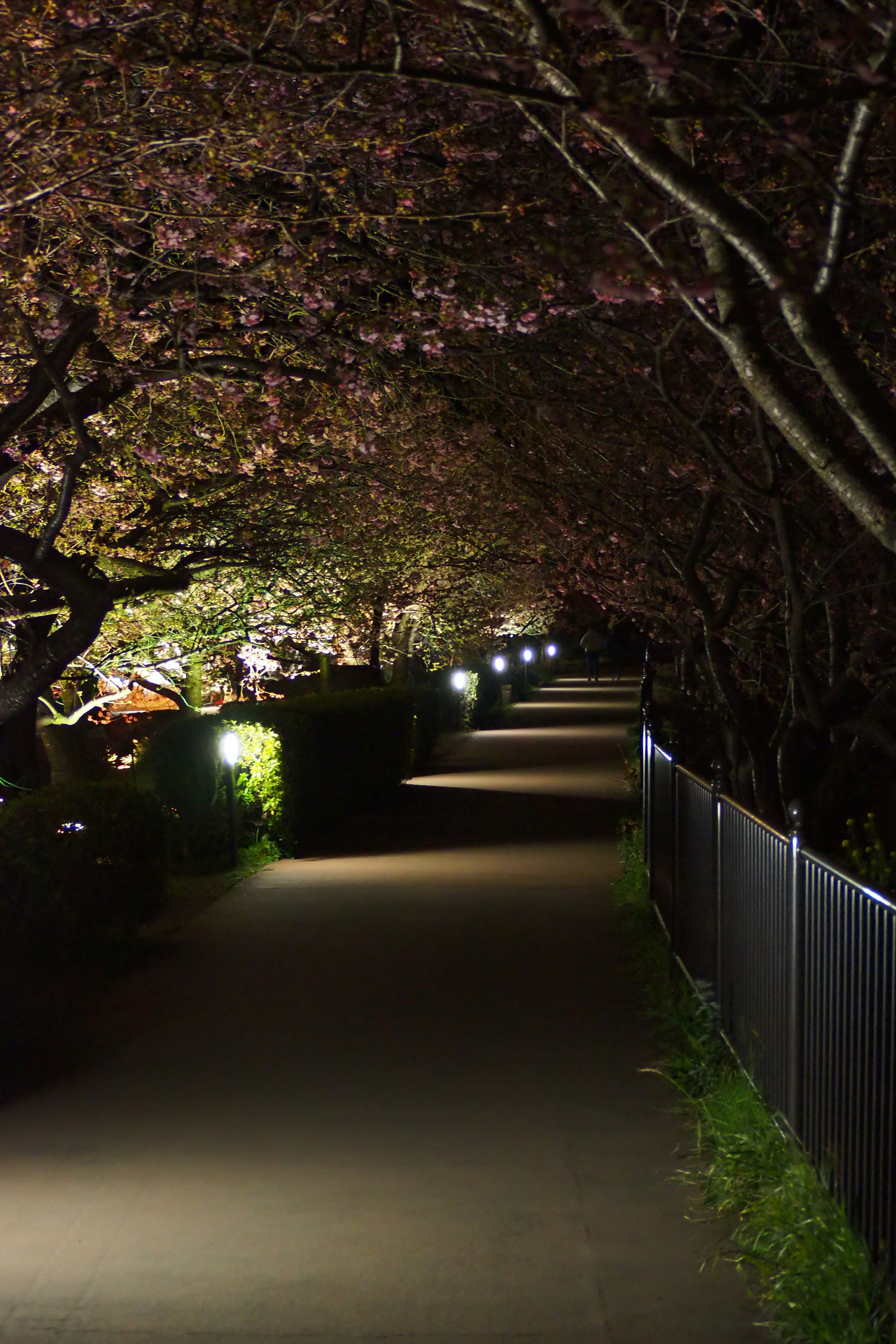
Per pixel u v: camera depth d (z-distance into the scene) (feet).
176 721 49.47
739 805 21.86
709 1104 20.18
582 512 43.19
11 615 40.81
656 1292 14.82
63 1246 16.43
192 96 22.57
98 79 22.95
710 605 37.01
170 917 38.40
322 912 38.93
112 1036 26.32
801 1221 15.06
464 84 16.05
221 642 56.95
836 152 22.89
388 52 24.11
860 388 14.69
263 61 18.17
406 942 34.58
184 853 47.06
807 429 15.74
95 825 31.96
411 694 79.25
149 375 32.19
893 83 13.48
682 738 43.68
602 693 158.61
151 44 18.83
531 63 16.06
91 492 40.32
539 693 158.20
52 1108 22.02
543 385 37.91
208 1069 23.99
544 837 56.49
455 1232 16.58
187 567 46.42
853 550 34.22
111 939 32.07
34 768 50.31
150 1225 17.03
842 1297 13.33
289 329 33.40
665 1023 26.00
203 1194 18.07
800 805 17.21
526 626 125.80
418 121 28.60
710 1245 16.10
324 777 60.03
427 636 89.86
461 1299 14.71
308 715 57.88
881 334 29.53
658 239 19.21
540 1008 27.86
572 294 30.12
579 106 15.01
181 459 40.22
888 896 13.21
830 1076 15.62
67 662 32.94
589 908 39.27
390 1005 28.27
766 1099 19.08
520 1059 24.26
